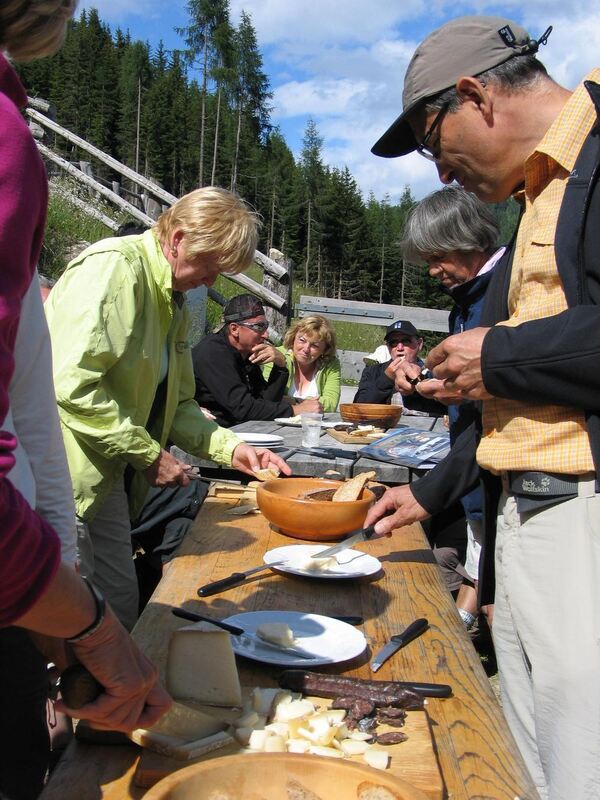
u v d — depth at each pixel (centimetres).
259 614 150
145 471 244
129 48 8625
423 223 293
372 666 133
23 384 121
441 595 174
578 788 141
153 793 76
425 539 225
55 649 124
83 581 89
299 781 83
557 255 145
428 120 169
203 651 114
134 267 237
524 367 140
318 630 144
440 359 154
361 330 1723
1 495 75
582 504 145
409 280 6147
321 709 112
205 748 99
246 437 347
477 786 98
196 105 7888
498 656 177
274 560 190
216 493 268
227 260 248
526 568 154
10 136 81
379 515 207
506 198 175
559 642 145
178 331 270
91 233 1117
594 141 144
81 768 99
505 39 159
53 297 239
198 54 7756
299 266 7800
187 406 282
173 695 114
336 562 190
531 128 160
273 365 559
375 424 430
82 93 7738
